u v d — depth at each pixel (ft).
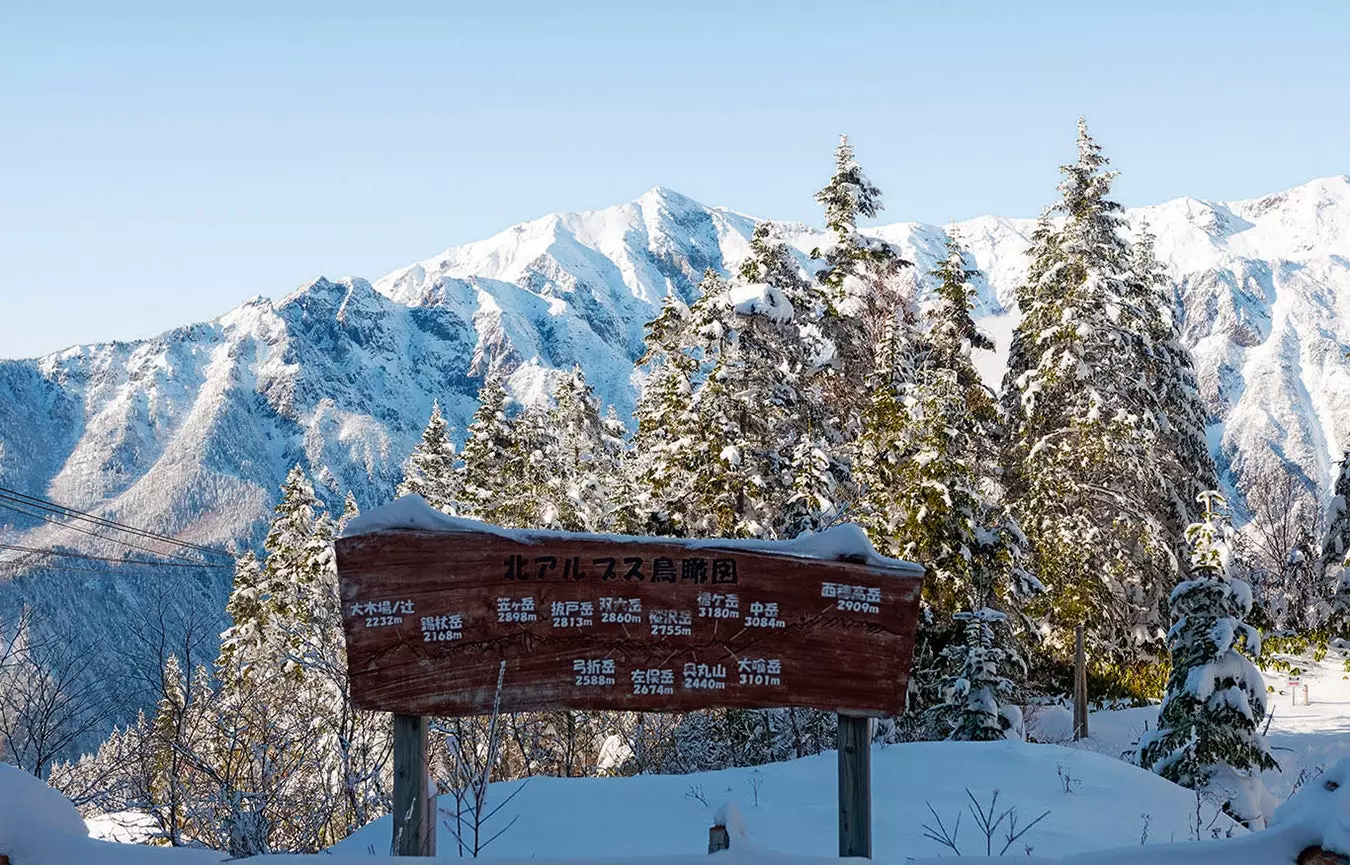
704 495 88.58
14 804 19.42
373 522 22.91
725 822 20.65
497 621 22.66
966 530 89.66
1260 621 92.32
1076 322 116.26
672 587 22.76
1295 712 105.29
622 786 38.96
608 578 22.81
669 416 94.17
